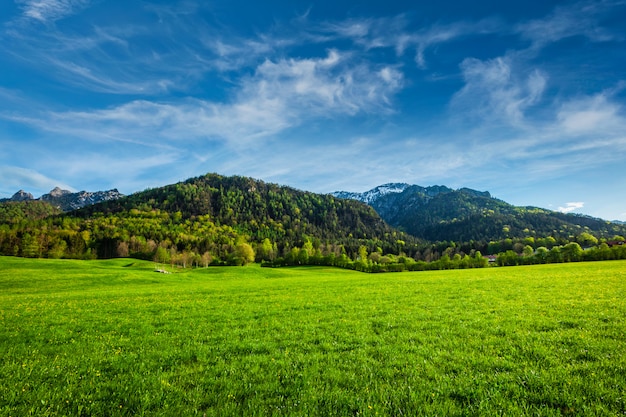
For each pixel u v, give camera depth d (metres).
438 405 6.94
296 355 10.98
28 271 71.00
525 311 17.58
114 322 18.92
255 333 14.83
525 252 159.12
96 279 64.56
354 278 61.69
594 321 14.30
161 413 6.94
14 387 8.55
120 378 9.22
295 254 137.75
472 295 25.78
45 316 21.73
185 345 12.78
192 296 33.75
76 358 11.38
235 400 7.62
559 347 10.74
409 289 32.91
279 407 7.15
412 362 9.84
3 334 15.80
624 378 7.99
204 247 179.12
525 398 7.25
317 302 25.25
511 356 10.06
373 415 6.67
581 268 57.28
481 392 7.57
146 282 67.19
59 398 7.88
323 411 6.93
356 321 16.69
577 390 7.48
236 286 47.09
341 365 9.78
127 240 171.50
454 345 11.56
